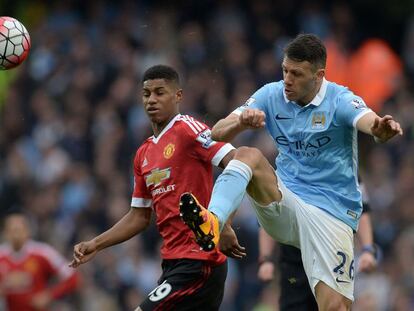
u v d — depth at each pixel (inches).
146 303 933.8
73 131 2060.8
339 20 2434.8
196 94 2069.4
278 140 956.6
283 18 2379.4
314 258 943.0
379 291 1701.5
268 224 951.0
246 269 1771.7
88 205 1870.1
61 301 1765.5
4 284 1531.7
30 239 1691.7
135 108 2107.5
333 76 2235.5
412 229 1884.8
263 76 2138.3
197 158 941.8
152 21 2335.1
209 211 864.9
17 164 2005.4
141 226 987.3
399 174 2012.8
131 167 1984.5
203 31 2343.8
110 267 1775.3
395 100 2246.6
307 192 946.1
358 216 957.2
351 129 928.9
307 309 1093.1
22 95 2188.7
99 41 2261.3
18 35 997.2
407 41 2519.7
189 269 932.6
